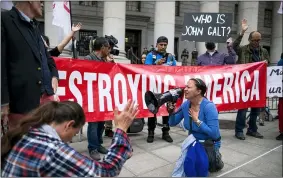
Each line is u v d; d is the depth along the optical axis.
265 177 3.34
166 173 3.59
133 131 5.34
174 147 4.66
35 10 2.47
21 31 2.35
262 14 24.42
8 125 2.35
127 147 1.69
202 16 5.59
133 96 4.49
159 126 6.30
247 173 3.62
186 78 4.91
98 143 4.28
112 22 13.04
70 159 1.49
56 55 3.85
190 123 3.35
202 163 3.16
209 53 5.70
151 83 4.63
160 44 5.12
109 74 4.31
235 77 5.18
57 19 4.41
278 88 5.45
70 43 4.75
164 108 4.71
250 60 5.41
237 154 4.39
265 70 5.31
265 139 5.32
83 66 4.08
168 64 5.21
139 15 20.73
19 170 1.47
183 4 21.92
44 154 1.47
